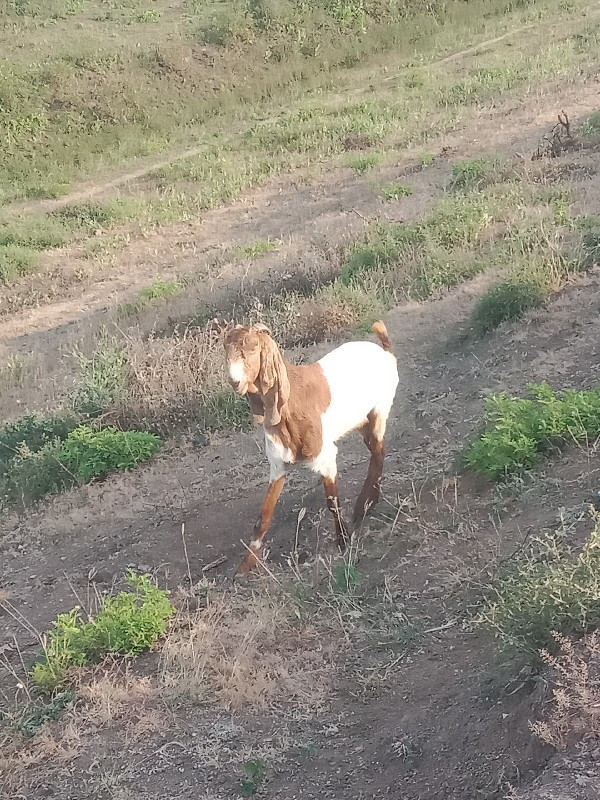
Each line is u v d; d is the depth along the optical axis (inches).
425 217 472.4
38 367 463.5
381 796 136.3
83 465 323.0
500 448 222.5
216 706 169.2
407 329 362.3
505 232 429.1
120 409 358.0
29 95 944.3
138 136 938.7
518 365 291.9
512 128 704.4
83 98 959.0
